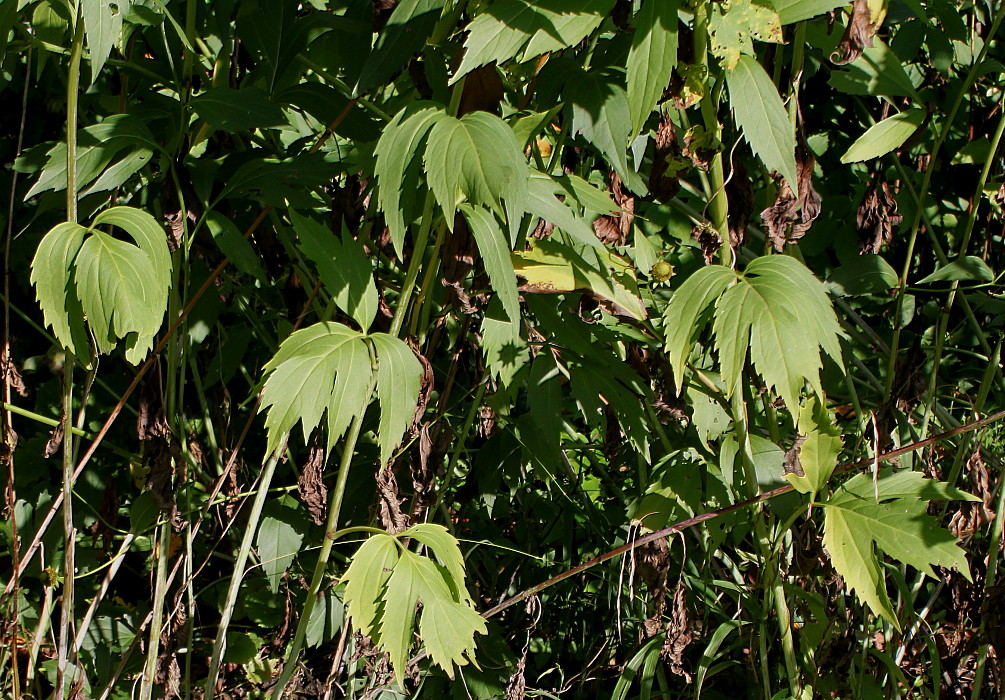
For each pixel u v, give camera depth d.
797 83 1.46
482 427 1.83
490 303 1.57
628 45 1.44
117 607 1.95
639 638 1.82
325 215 1.84
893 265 2.13
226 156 1.64
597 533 2.01
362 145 1.60
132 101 1.74
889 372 1.74
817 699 1.66
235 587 1.53
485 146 1.10
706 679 1.96
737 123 1.31
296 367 1.17
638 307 1.54
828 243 2.11
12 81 1.88
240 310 1.88
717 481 1.62
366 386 1.21
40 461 1.93
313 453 1.45
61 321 1.23
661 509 1.59
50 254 1.22
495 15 1.17
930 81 1.93
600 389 1.62
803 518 1.72
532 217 1.48
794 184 1.28
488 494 1.91
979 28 1.96
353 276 1.28
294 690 1.73
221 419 1.87
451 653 1.27
